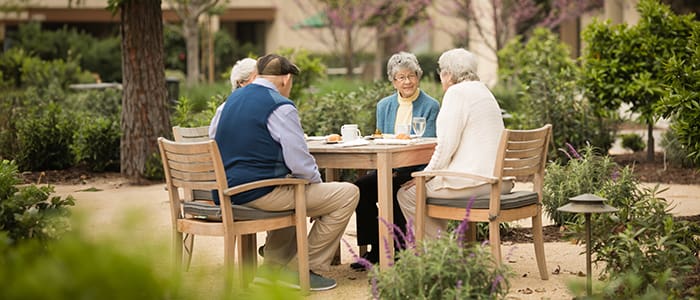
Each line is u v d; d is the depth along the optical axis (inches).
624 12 882.1
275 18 1291.8
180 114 447.5
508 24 834.8
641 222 213.2
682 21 447.5
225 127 218.4
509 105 599.2
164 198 387.9
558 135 455.2
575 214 288.7
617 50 450.9
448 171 220.2
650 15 450.3
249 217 212.7
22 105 568.1
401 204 239.1
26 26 1042.7
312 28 1136.8
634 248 197.0
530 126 463.2
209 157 209.5
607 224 212.1
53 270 97.1
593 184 295.9
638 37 448.8
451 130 223.5
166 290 106.5
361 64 1283.2
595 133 461.4
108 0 437.7
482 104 225.8
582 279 227.5
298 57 644.7
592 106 461.7
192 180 215.6
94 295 97.7
